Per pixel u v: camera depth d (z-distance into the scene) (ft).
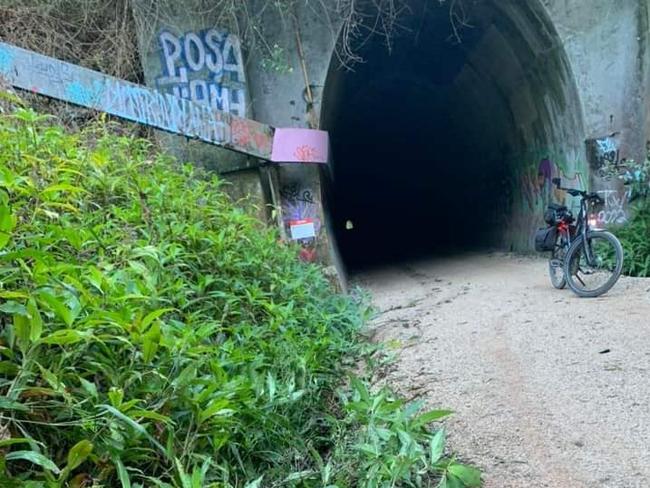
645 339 12.60
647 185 28.07
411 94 57.47
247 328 10.05
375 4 30.32
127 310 6.15
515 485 6.92
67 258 7.66
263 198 25.20
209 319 9.66
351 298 22.91
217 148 24.91
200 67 25.02
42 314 5.90
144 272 7.81
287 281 14.85
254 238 15.52
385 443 7.44
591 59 29.73
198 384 6.73
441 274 34.01
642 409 8.76
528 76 35.14
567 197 32.76
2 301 5.79
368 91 54.95
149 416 5.41
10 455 4.39
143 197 11.84
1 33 23.03
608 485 6.70
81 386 5.76
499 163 46.39
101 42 24.79
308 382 9.90
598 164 30.09
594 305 17.35
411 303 23.35
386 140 71.00
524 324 15.72
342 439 8.07
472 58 41.06
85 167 11.28
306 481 7.18
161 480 5.93
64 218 8.76
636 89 29.45
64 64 18.54
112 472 5.58
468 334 15.35
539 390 10.14
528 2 29.91
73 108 19.07
